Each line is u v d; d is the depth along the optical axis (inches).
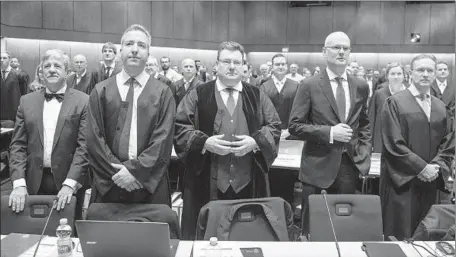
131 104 102.8
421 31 555.5
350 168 119.8
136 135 102.0
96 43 458.3
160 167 101.9
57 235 86.8
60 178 116.2
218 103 112.8
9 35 394.6
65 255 76.9
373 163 163.3
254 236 89.3
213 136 108.3
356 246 83.6
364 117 123.0
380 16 561.0
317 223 96.7
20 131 119.0
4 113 272.5
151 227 68.5
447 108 129.0
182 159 112.2
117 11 469.7
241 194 114.1
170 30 514.9
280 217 91.2
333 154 118.0
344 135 111.4
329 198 98.3
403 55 561.3
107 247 70.8
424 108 125.1
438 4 546.9
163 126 103.1
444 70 246.4
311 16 572.7
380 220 97.3
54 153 115.7
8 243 83.0
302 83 122.6
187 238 116.4
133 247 70.5
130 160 98.3
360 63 571.2
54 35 427.5
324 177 118.6
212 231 88.6
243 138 108.0
